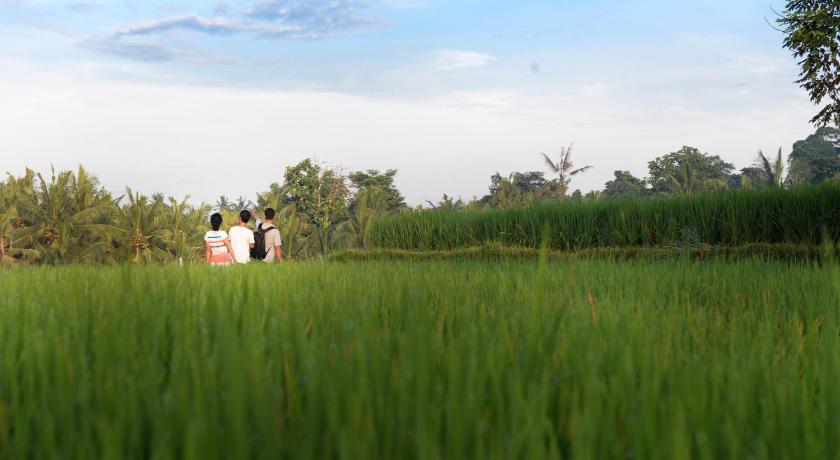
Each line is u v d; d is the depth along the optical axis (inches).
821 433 51.3
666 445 40.4
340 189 2370.8
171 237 1550.2
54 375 59.2
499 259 671.1
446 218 808.9
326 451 41.2
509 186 1979.6
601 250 604.7
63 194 1578.5
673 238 582.9
